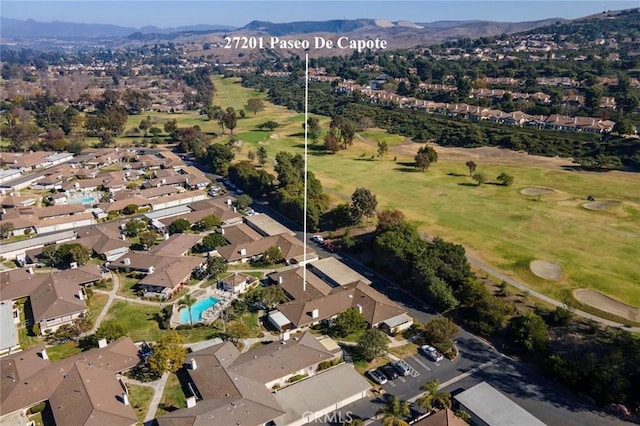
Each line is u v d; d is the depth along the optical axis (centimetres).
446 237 13700
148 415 7381
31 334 9569
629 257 12250
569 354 8775
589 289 10875
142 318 10044
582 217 14800
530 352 8881
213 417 6869
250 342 9231
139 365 8488
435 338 9075
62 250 12294
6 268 12488
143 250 13300
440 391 7969
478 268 11962
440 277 10744
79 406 7138
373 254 12812
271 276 11462
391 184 18675
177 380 8181
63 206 15900
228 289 11031
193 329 9644
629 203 15688
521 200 16488
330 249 13325
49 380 7806
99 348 8638
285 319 9738
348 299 10331
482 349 9144
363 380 8000
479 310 9662
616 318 9825
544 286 11088
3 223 14250
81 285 11188
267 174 17738
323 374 8125
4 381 7769
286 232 14062
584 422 7381
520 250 12762
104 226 14500
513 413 7306
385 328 9619
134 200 16538
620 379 7725
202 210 15362
